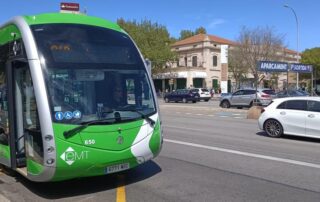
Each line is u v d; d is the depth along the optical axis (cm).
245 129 1667
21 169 736
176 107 3350
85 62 680
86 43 698
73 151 629
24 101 701
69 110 639
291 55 7744
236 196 666
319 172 837
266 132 1428
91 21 737
